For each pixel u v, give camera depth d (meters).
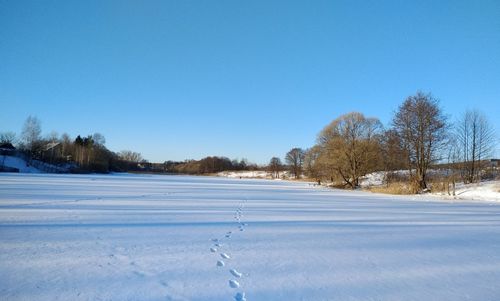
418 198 28.70
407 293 5.21
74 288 4.96
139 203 17.00
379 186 42.16
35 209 13.30
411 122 36.38
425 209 18.41
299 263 6.61
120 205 15.77
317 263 6.65
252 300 4.73
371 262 6.85
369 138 48.53
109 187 29.80
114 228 9.70
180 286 5.16
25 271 5.66
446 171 39.19
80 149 90.25
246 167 158.12
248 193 29.91
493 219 14.45
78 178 46.00
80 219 11.16
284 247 7.90
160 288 5.05
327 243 8.48
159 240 8.27
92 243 7.76
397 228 11.18
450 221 13.46
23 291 4.80
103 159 99.06
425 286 5.54
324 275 5.93
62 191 23.02
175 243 7.99
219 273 5.83
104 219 11.33
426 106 35.75
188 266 6.18
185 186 38.50
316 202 21.61
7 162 65.62
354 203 21.66
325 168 50.97
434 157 35.69
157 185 37.75
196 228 10.08
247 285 5.30
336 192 37.44
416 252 7.80
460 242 9.04
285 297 4.88
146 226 10.19
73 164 88.12
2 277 5.35
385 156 44.91
